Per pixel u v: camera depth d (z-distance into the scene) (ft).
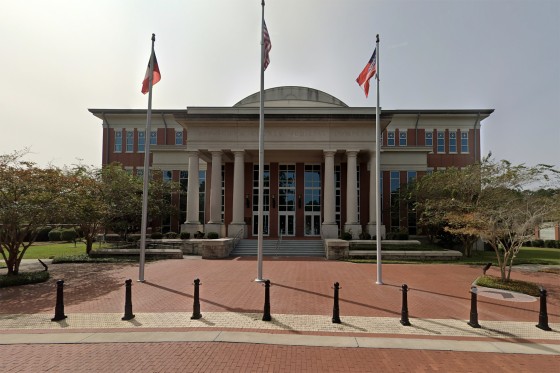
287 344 22.93
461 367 19.84
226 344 22.85
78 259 66.95
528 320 29.78
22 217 46.75
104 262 66.28
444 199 78.02
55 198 52.54
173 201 118.62
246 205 112.16
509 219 46.73
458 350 22.38
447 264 66.28
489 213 50.67
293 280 47.32
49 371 18.70
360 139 95.66
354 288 42.37
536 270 60.95
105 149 134.31
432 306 34.14
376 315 30.50
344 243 72.54
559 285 47.01
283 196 113.09
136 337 23.99
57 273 53.72
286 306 33.22
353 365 19.85
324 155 98.63
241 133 96.78
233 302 34.65
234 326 26.76
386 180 115.14
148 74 49.21
